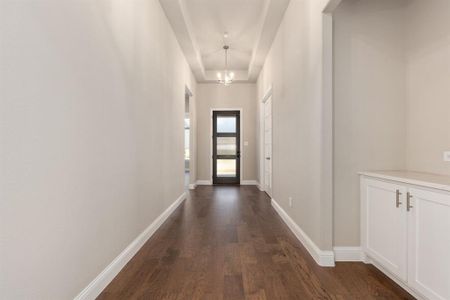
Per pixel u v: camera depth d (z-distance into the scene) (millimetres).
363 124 2256
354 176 2248
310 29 2439
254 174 7262
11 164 1057
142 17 2617
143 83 2654
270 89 4719
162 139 3426
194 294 1730
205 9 3912
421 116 2123
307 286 1829
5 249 1031
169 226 3297
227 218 3686
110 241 1927
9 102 1047
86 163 1598
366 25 2258
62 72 1366
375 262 2115
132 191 2371
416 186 1575
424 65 2098
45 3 1239
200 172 7309
